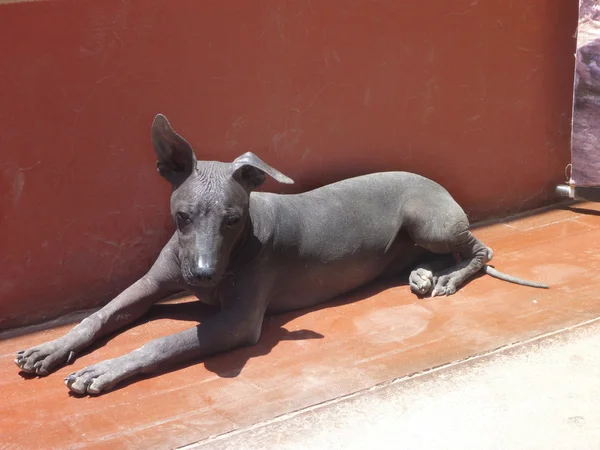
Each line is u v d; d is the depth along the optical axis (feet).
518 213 5.74
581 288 4.58
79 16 4.14
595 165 5.60
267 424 3.47
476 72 5.27
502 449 3.27
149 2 4.26
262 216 4.17
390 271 4.79
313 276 4.38
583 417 3.44
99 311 4.17
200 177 3.77
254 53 4.57
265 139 4.73
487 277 4.77
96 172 4.37
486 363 3.85
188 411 3.57
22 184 4.23
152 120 4.42
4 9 3.99
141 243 4.58
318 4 4.67
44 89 4.16
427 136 5.22
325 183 4.97
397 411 3.53
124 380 3.82
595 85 5.45
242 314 4.02
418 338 4.11
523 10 5.33
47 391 3.77
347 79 4.87
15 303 4.36
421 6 4.98
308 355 3.99
